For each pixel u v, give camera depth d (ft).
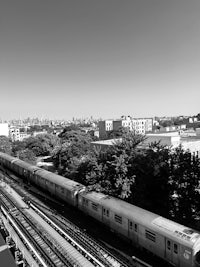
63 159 185.57
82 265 62.64
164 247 62.18
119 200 82.74
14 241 72.54
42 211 102.99
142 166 92.84
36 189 146.41
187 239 57.21
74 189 102.94
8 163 214.69
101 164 98.73
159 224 64.80
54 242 75.15
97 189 93.86
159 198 93.09
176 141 174.19
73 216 99.19
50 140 315.58
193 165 92.02
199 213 89.71
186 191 90.07
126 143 98.43
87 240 76.48
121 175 91.56
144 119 569.64
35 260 64.03
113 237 80.18
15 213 103.50
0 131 548.31
